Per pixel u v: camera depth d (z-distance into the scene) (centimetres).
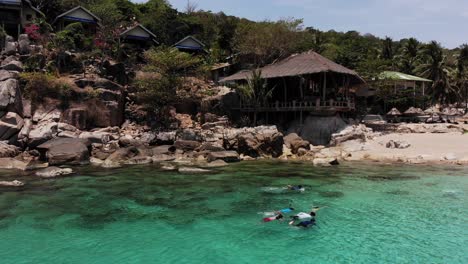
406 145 3050
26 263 999
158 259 1036
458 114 5775
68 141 2625
